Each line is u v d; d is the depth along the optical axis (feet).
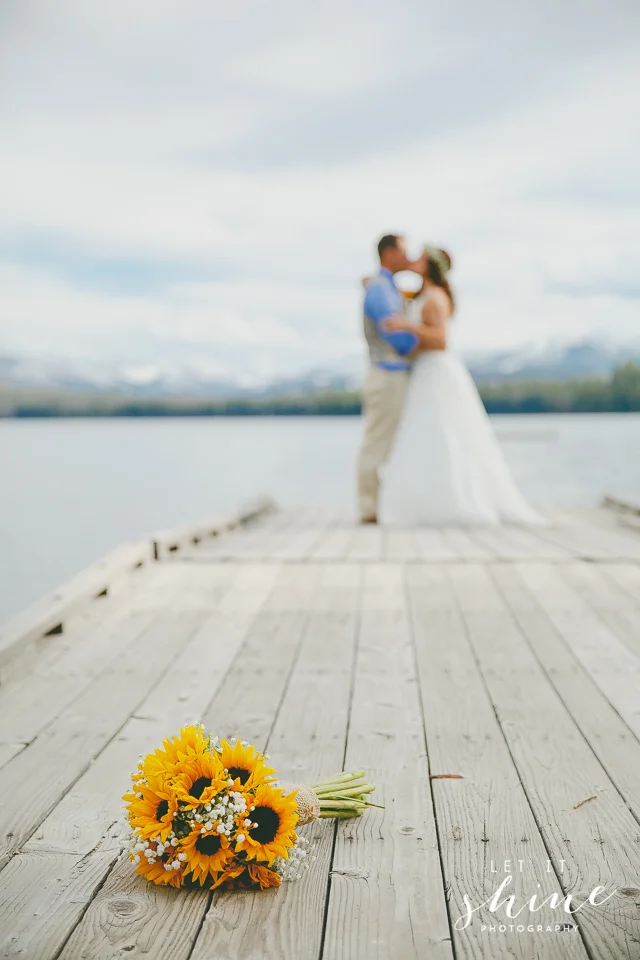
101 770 8.29
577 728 9.14
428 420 25.44
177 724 9.37
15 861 6.77
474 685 10.44
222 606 14.33
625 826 7.17
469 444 25.49
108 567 15.43
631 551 19.04
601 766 8.25
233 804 6.39
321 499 43.21
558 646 11.92
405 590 15.35
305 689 10.37
